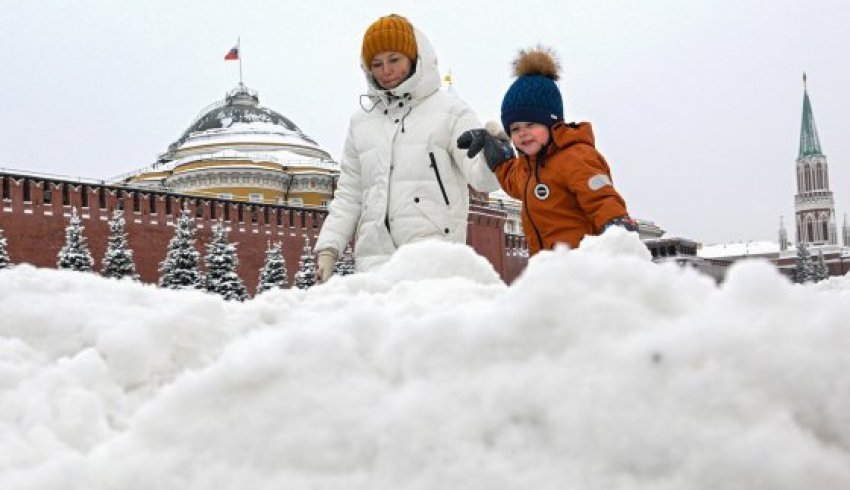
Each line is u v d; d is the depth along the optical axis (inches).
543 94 190.1
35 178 1489.9
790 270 3762.3
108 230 1569.9
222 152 2281.0
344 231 279.7
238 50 2689.5
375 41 256.8
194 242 1563.7
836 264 4414.4
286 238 1844.2
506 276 2218.3
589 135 192.1
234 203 1766.7
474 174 247.8
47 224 1496.1
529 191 197.6
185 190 2196.1
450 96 267.3
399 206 260.2
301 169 2290.8
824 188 5147.6
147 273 1616.6
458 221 264.7
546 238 195.9
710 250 4749.0
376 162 265.9
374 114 272.5
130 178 2425.0
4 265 1360.7
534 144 191.9
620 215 179.2
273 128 2519.7
